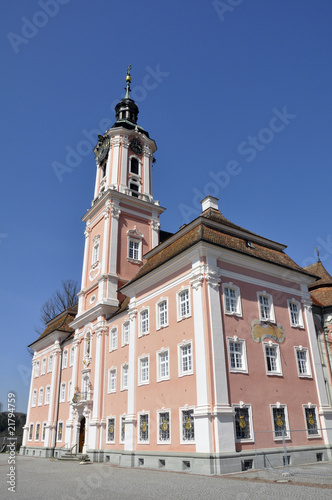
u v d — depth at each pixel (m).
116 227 38.03
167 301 25.39
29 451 45.91
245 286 24.62
